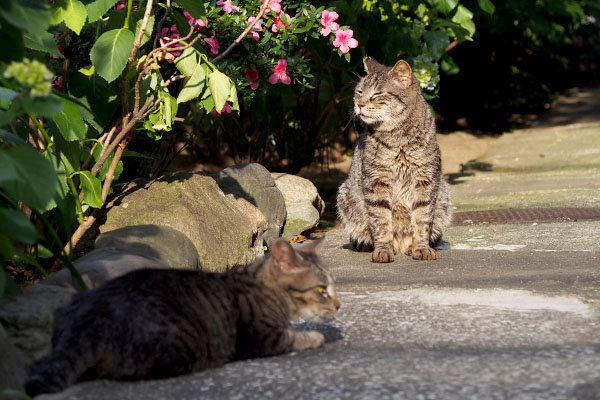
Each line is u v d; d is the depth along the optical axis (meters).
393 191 6.41
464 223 7.46
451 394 2.81
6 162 3.13
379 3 8.80
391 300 4.42
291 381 3.03
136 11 5.04
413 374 3.05
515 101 15.41
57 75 5.54
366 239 6.58
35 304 3.28
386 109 6.15
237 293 3.42
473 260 5.81
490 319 3.90
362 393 2.85
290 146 9.37
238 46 6.29
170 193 5.31
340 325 3.93
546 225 7.00
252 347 3.38
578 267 5.25
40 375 2.77
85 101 5.05
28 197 3.19
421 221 6.32
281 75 6.37
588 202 7.96
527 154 11.45
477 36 12.19
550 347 3.39
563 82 18.25
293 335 3.51
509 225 7.17
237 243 5.45
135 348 2.94
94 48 4.70
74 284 3.70
